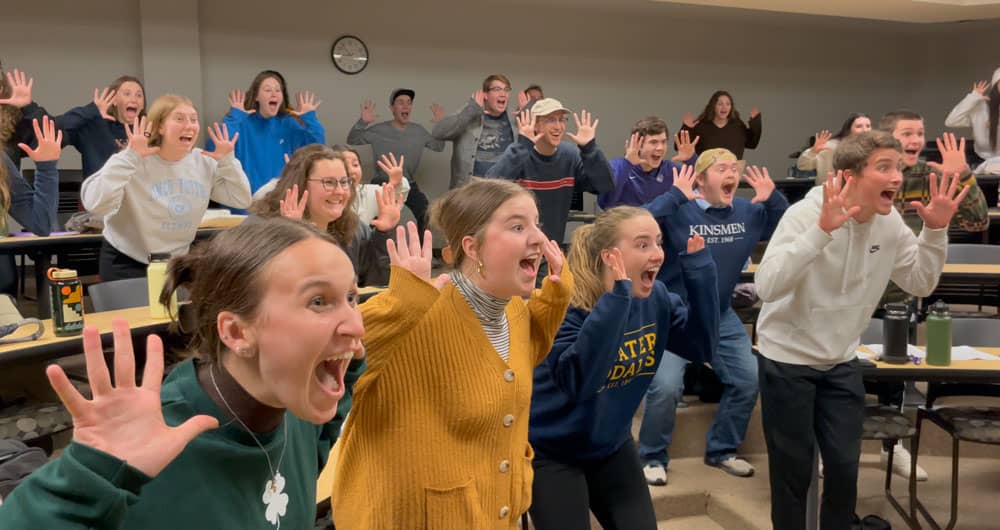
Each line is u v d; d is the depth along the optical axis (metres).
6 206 2.96
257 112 4.97
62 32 6.46
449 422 1.38
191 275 0.88
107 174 2.91
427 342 1.36
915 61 10.16
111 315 2.64
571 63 8.45
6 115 3.95
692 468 3.25
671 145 9.03
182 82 6.73
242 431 0.86
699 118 6.95
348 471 1.43
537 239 1.43
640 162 4.12
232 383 0.85
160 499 0.78
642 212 1.90
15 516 0.69
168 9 6.62
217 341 0.85
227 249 0.84
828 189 2.07
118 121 4.70
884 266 2.28
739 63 9.29
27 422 2.38
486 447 1.43
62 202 4.68
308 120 5.17
